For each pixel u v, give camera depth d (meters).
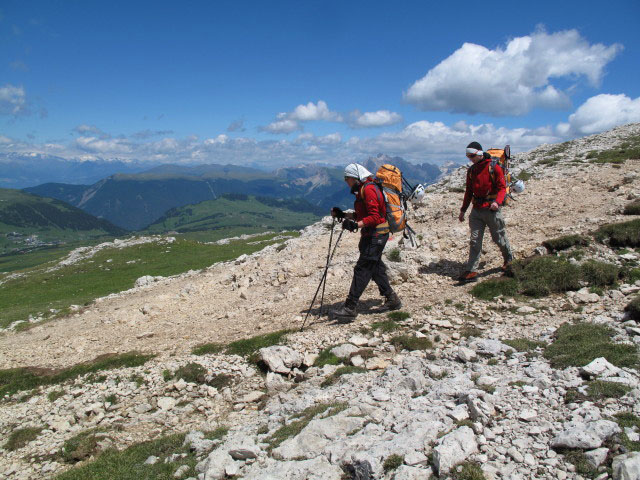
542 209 14.94
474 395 5.09
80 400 9.70
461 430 4.37
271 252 21.62
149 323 14.37
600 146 30.91
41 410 9.62
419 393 5.96
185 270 45.31
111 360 11.13
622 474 3.36
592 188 16.52
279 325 10.85
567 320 7.76
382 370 7.43
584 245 10.49
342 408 5.87
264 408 7.49
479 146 9.87
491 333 7.88
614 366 5.29
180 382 9.27
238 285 16.44
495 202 9.67
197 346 10.97
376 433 4.94
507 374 5.91
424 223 17.91
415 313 9.54
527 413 4.59
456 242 13.38
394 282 11.70
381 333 8.92
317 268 15.09
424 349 7.89
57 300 35.78
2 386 11.08
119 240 64.81
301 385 7.76
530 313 8.47
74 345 13.41
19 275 51.78
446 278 11.20
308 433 5.26
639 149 24.70
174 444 6.68
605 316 7.37
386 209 9.20
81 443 7.56
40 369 11.66
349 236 18.70
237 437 6.06
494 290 9.69
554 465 3.77
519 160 33.09
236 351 10.01
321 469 4.45
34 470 7.24
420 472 3.94
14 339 16.81
